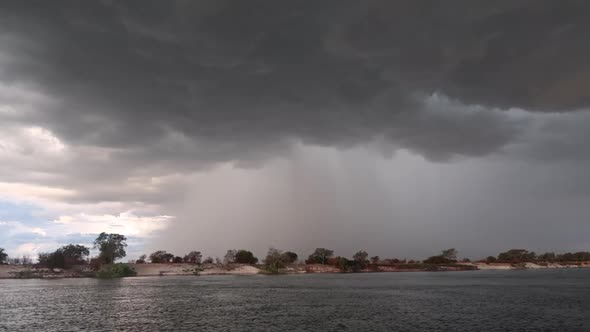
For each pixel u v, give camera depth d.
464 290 118.75
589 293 104.50
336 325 59.06
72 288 133.00
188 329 56.78
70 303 87.88
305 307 80.31
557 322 59.84
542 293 105.62
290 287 135.88
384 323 60.44
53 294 109.81
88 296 104.19
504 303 84.12
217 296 104.19
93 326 59.47
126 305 84.38
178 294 110.00
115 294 109.81
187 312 73.56
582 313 68.56
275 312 73.19
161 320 64.44
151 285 149.00
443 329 55.38
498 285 138.00
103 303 88.00
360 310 75.19
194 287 137.38
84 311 75.12
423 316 66.94
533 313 69.06
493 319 63.06
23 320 64.81
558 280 164.88
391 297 99.56
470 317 65.31
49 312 73.69
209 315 69.75
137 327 58.53
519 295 100.81
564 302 84.69
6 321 63.91
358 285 144.62
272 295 106.69
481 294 105.00
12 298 98.75
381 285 143.88
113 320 64.62
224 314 70.81
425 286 137.00
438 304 83.75
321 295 105.94
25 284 157.00
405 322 61.12
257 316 68.25
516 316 65.88
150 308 79.44
